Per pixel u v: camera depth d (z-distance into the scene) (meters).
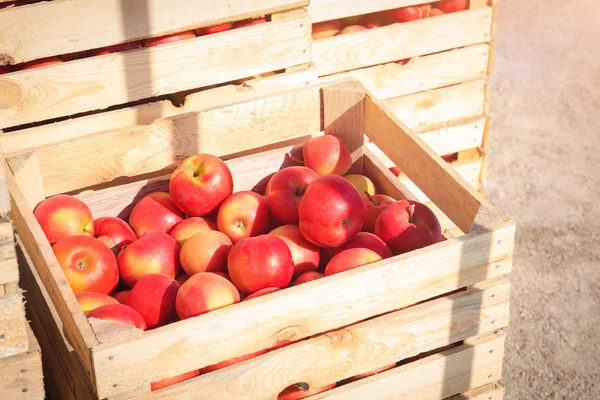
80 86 2.41
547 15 6.54
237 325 1.68
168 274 2.12
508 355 3.13
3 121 2.37
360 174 2.59
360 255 1.95
